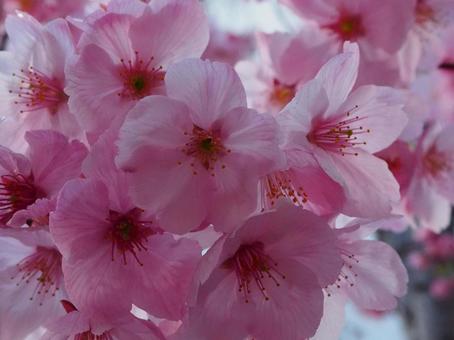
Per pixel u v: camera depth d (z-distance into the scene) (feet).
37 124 0.78
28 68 0.79
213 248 0.67
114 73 0.73
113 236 0.70
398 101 0.77
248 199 0.68
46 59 0.78
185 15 0.73
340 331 0.78
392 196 0.75
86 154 0.71
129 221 0.69
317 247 0.69
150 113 0.66
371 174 0.76
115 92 0.72
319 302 0.70
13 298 0.75
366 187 0.75
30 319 0.74
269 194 0.70
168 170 0.68
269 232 0.69
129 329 0.70
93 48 0.72
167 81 0.67
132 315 0.69
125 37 0.73
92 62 0.72
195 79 0.67
